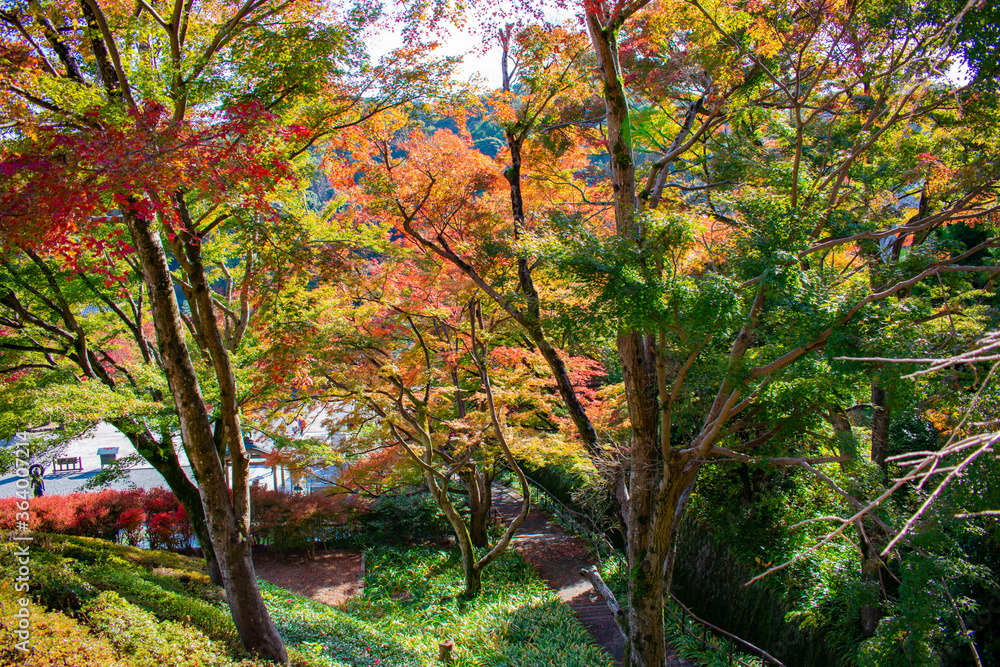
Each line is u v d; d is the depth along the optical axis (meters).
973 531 6.48
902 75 7.14
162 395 11.22
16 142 5.91
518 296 10.80
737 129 10.68
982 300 12.92
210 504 8.19
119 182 5.21
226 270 13.38
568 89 12.12
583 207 14.56
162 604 8.91
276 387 11.05
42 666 5.47
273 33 7.91
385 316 12.86
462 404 15.40
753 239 7.03
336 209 13.69
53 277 10.69
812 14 7.71
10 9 7.41
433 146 11.11
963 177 7.66
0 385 10.27
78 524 15.84
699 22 9.39
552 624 12.80
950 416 7.12
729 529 12.47
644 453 9.13
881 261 8.48
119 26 7.95
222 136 5.86
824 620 9.95
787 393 7.72
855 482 8.80
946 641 7.17
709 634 12.22
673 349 8.09
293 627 10.66
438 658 11.10
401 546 17.97
